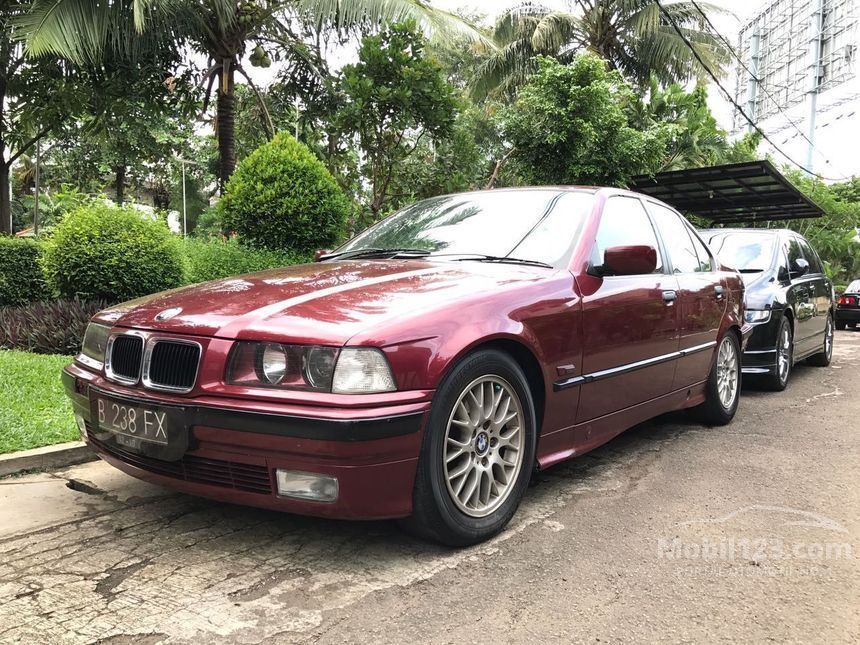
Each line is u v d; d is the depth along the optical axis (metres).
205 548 2.67
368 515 2.38
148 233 7.49
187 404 2.43
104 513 3.01
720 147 15.56
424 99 9.20
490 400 2.77
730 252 7.13
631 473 3.78
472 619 2.17
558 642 2.04
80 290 7.31
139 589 2.33
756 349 6.27
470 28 10.63
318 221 8.03
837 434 4.75
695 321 4.36
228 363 2.43
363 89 8.93
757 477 3.72
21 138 13.24
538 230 3.54
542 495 3.39
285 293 2.77
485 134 20.19
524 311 2.88
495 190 4.07
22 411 4.30
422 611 2.21
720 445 4.42
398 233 3.93
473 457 2.71
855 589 2.42
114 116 12.26
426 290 2.74
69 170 20.67
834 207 22.38
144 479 2.74
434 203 4.18
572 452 3.28
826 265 21.56
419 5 10.03
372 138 9.64
